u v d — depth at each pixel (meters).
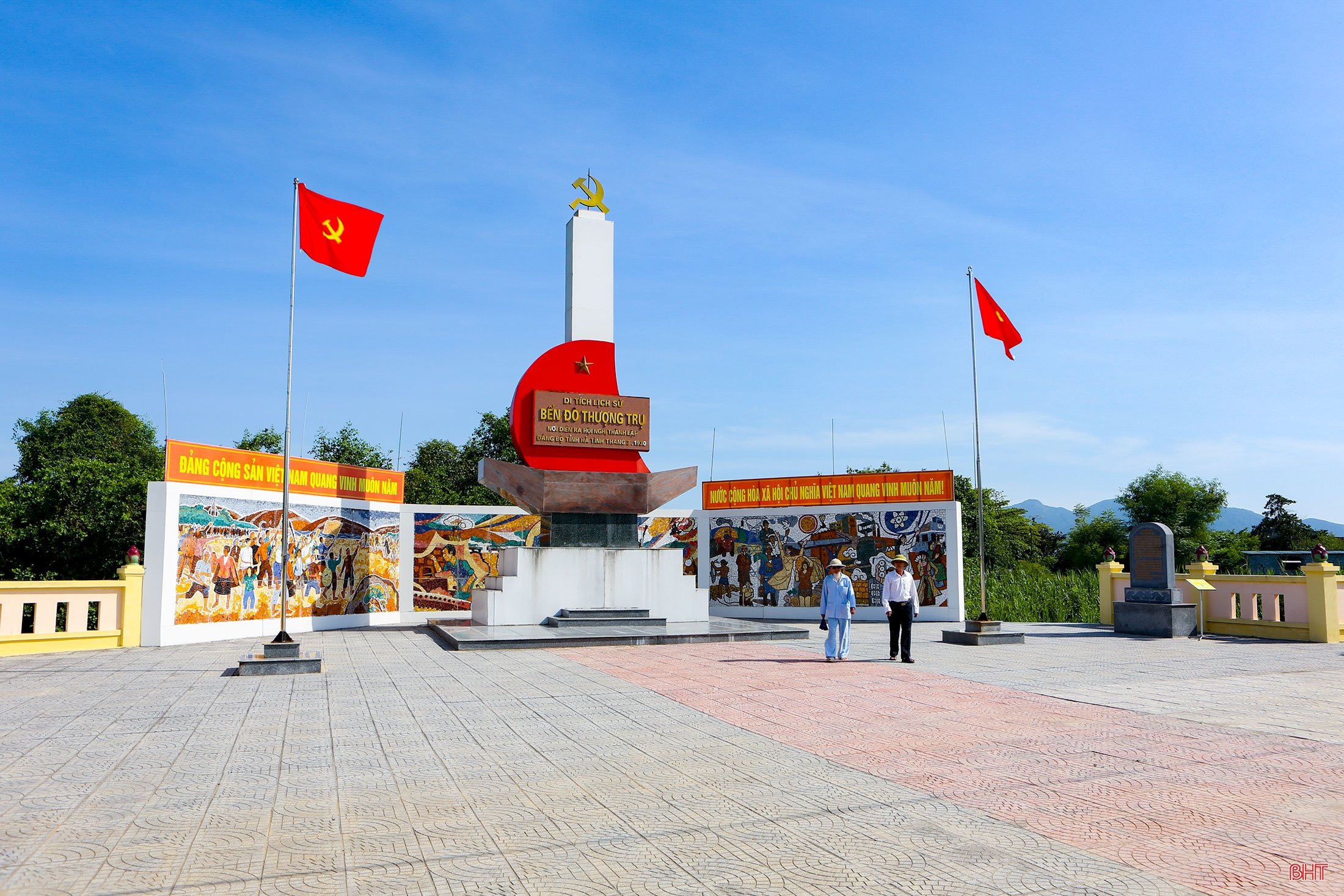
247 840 6.65
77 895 5.59
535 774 8.59
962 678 14.90
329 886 5.74
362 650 19.50
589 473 24.55
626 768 8.82
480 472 23.78
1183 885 5.71
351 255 18.42
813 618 29.22
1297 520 76.81
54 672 15.84
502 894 5.61
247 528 22.45
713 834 6.79
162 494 20.38
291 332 16.83
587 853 6.36
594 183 26.44
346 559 25.77
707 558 31.17
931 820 7.12
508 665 16.94
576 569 23.70
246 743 9.95
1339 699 12.70
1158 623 22.34
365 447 50.03
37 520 32.00
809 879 5.86
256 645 20.34
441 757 9.30
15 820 7.15
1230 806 7.43
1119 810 7.34
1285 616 21.84
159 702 12.70
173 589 20.33
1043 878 5.84
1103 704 12.34
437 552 28.41
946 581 27.72
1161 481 65.94
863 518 28.95
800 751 9.52
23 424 47.47
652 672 15.75
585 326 25.70
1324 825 6.93
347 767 8.86
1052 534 79.00
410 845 6.55
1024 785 8.14
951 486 27.89
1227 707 12.03
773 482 30.44
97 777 8.48
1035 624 27.19
